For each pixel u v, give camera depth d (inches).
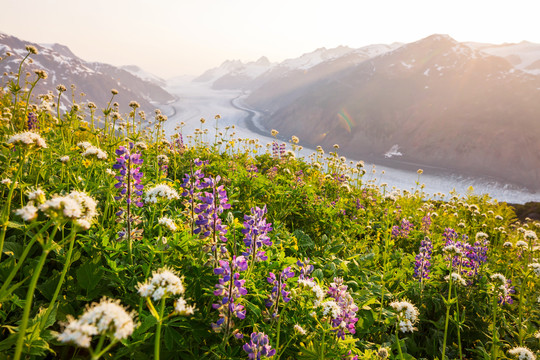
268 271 182.1
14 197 182.2
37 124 299.7
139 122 370.3
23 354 105.0
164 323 128.4
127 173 158.6
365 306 194.4
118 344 133.8
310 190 354.0
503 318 225.9
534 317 247.3
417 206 571.8
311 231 320.5
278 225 263.6
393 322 196.1
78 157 228.4
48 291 137.7
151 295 79.7
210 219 157.3
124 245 160.1
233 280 129.3
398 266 303.0
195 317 142.5
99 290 143.9
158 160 259.4
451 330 225.9
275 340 141.6
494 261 337.1
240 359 129.4
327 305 130.7
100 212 187.3
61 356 128.0
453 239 306.3
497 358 200.2
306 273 153.3
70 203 83.2
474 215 504.1
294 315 148.9
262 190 332.8
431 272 273.3
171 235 181.8
